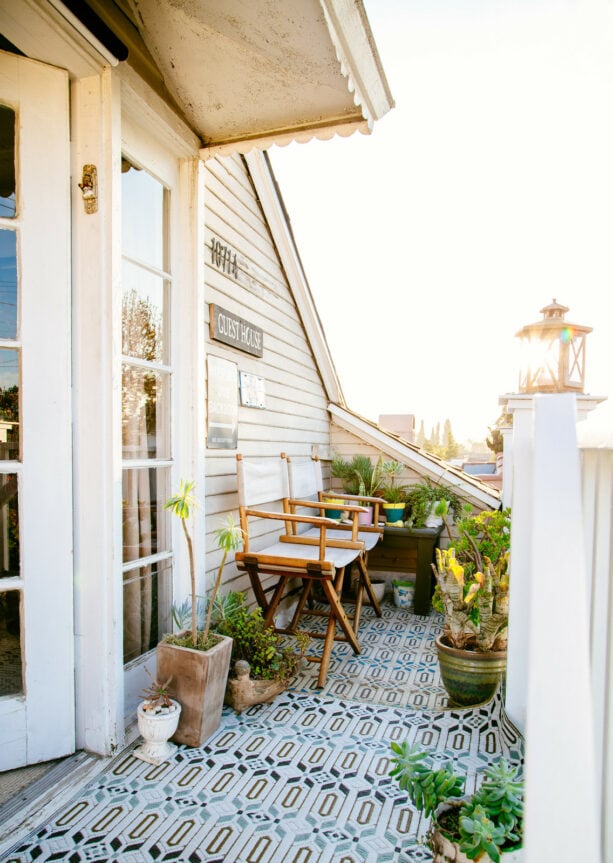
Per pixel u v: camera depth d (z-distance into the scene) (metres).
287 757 2.03
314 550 3.45
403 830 1.64
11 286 1.89
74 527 2.00
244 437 3.47
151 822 1.65
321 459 5.34
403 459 5.36
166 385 2.66
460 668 2.44
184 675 2.09
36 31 1.78
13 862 1.47
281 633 3.36
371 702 2.64
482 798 1.29
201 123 2.64
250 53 2.14
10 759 1.85
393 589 4.82
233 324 3.23
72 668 1.96
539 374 3.79
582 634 0.75
